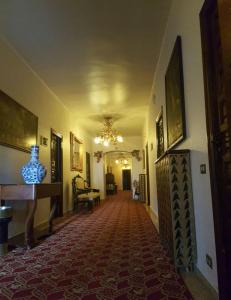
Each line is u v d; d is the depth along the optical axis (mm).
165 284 2236
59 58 4559
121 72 5199
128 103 7234
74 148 8461
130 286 2207
